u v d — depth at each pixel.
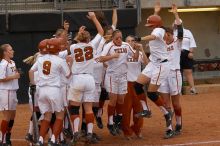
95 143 16.97
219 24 33.31
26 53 26.00
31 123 16.11
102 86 17.91
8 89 16.08
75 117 15.85
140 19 28.33
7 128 16.36
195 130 18.58
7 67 15.97
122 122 17.25
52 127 15.50
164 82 17.23
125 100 17.08
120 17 26.69
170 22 31.94
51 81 14.91
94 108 18.00
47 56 15.09
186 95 27.72
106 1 28.34
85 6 28.28
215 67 32.38
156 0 29.34
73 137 15.84
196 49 33.09
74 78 15.84
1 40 25.69
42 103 15.02
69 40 18.00
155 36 16.47
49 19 26.05
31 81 15.39
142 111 17.05
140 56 17.47
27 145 16.98
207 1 30.41
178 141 16.81
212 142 16.48
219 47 33.50
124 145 16.59
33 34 26.05
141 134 17.88
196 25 32.97
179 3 29.92
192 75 29.31
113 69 16.78
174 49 17.52
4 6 27.19
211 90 29.00
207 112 22.44
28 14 25.81
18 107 25.23
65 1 27.89
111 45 16.64
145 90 18.41
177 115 17.80
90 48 15.95
